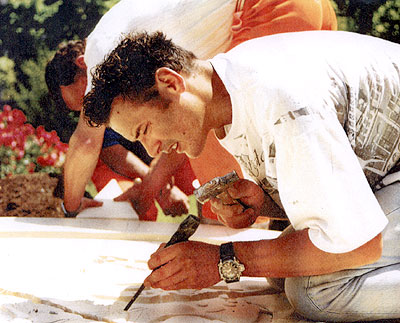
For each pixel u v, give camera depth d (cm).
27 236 282
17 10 358
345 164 155
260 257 168
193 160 316
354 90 166
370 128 172
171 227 304
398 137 176
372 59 172
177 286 175
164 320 179
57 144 375
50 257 245
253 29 306
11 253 249
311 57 167
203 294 206
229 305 197
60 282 211
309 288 178
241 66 168
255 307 196
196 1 300
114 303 192
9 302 191
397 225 175
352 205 155
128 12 300
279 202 206
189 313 187
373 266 175
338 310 178
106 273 224
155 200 366
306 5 311
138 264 238
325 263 164
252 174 195
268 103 159
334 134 156
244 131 172
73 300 192
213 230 299
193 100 170
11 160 387
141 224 309
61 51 342
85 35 357
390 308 176
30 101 369
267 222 323
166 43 170
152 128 171
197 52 307
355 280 175
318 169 154
